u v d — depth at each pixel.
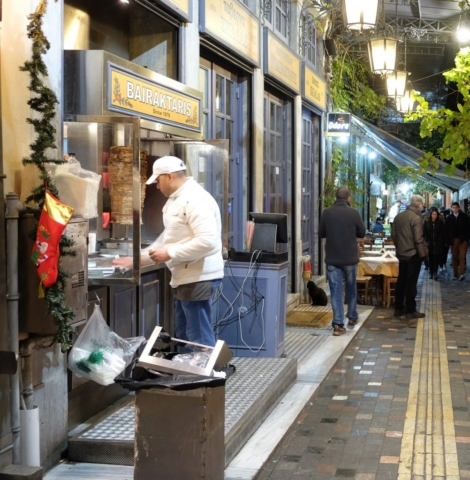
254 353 7.82
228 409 5.64
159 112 6.10
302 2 13.05
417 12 17.48
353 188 17.69
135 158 5.10
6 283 4.28
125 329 6.16
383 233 20.81
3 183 4.32
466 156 10.76
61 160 4.62
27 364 4.52
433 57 23.81
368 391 7.06
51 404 4.82
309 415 6.27
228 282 7.87
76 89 5.18
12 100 4.51
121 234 5.18
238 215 10.07
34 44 4.54
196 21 7.57
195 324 5.78
